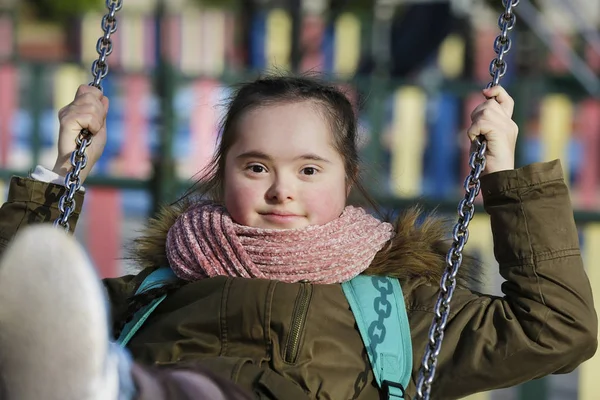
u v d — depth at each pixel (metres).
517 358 3.52
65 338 2.06
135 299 3.73
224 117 4.03
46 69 8.68
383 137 8.26
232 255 3.66
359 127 4.83
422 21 12.84
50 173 3.86
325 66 12.70
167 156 7.82
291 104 3.78
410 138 8.46
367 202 4.36
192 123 8.08
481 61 13.48
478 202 7.75
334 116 3.85
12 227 3.80
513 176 3.65
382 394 3.50
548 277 3.58
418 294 3.78
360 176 4.28
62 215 3.50
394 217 4.29
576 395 7.87
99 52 3.95
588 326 3.54
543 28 11.81
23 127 8.68
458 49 14.09
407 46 12.92
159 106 7.87
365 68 12.86
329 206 3.72
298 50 12.41
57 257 2.08
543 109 8.46
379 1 13.14
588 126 8.67
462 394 3.60
